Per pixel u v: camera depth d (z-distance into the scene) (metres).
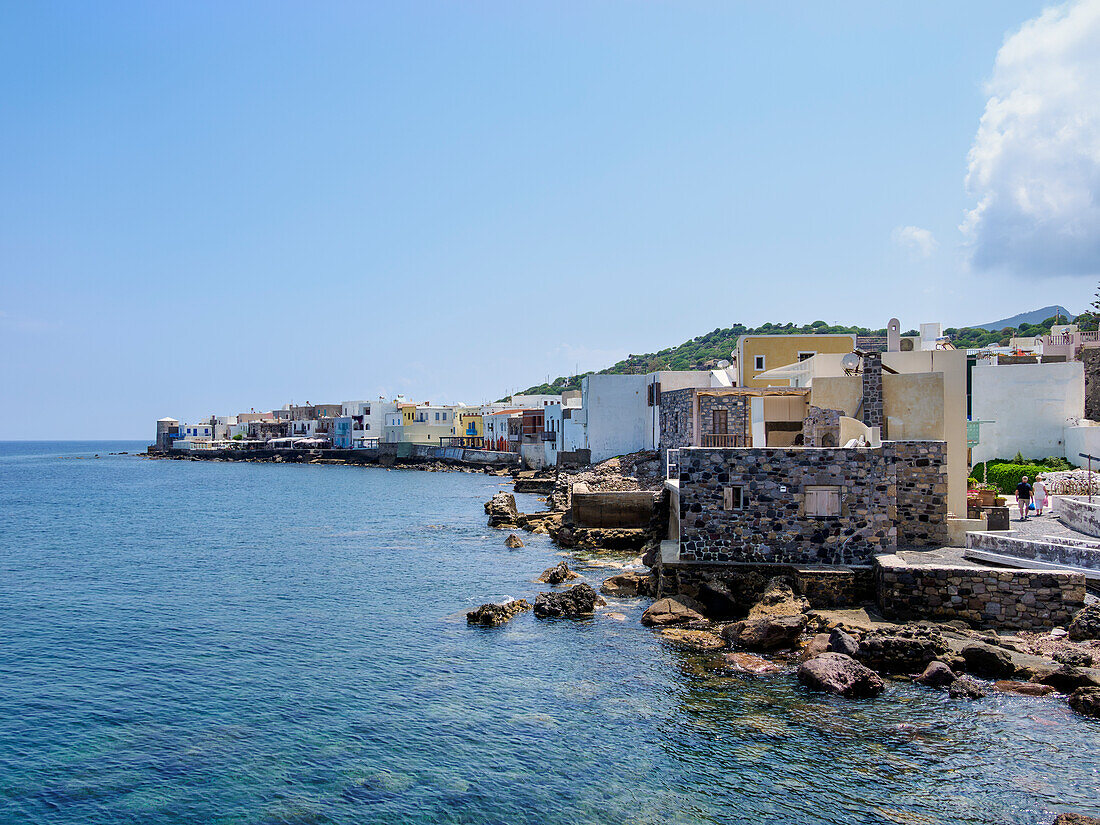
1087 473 43.44
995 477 49.44
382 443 168.75
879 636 22.86
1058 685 20.73
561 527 52.81
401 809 16.61
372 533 60.25
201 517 73.94
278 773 18.34
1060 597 23.94
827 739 18.73
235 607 34.72
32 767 18.81
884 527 28.33
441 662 25.91
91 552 51.97
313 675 25.02
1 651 28.14
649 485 73.25
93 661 26.86
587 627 29.11
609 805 16.50
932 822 15.20
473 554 48.69
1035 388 52.03
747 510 29.03
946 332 137.50
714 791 16.75
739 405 51.81
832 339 62.72
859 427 31.59
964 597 24.81
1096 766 17.00
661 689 22.28
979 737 18.45
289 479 132.62
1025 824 15.00
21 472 166.88
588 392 96.12
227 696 23.27
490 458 139.50
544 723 20.59
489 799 16.91
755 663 23.88
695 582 28.84
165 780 18.11
